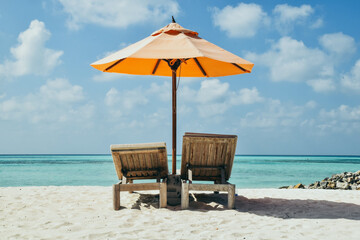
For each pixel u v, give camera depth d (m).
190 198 5.93
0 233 3.55
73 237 3.38
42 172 29.66
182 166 5.58
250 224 4.03
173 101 5.71
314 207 5.30
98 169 35.69
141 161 5.39
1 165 46.25
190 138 5.17
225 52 5.14
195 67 6.87
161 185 5.04
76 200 5.72
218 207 5.16
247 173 31.16
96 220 4.20
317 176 26.77
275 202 5.84
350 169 39.47
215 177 5.81
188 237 3.42
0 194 6.34
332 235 3.46
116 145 5.13
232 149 5.37
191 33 5.54
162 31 5.48
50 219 4.25
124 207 5.09
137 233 3.58
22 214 4.55
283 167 45.47
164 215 4.49
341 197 6.50
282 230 3.72
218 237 3.44
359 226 3.85
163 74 7.16
